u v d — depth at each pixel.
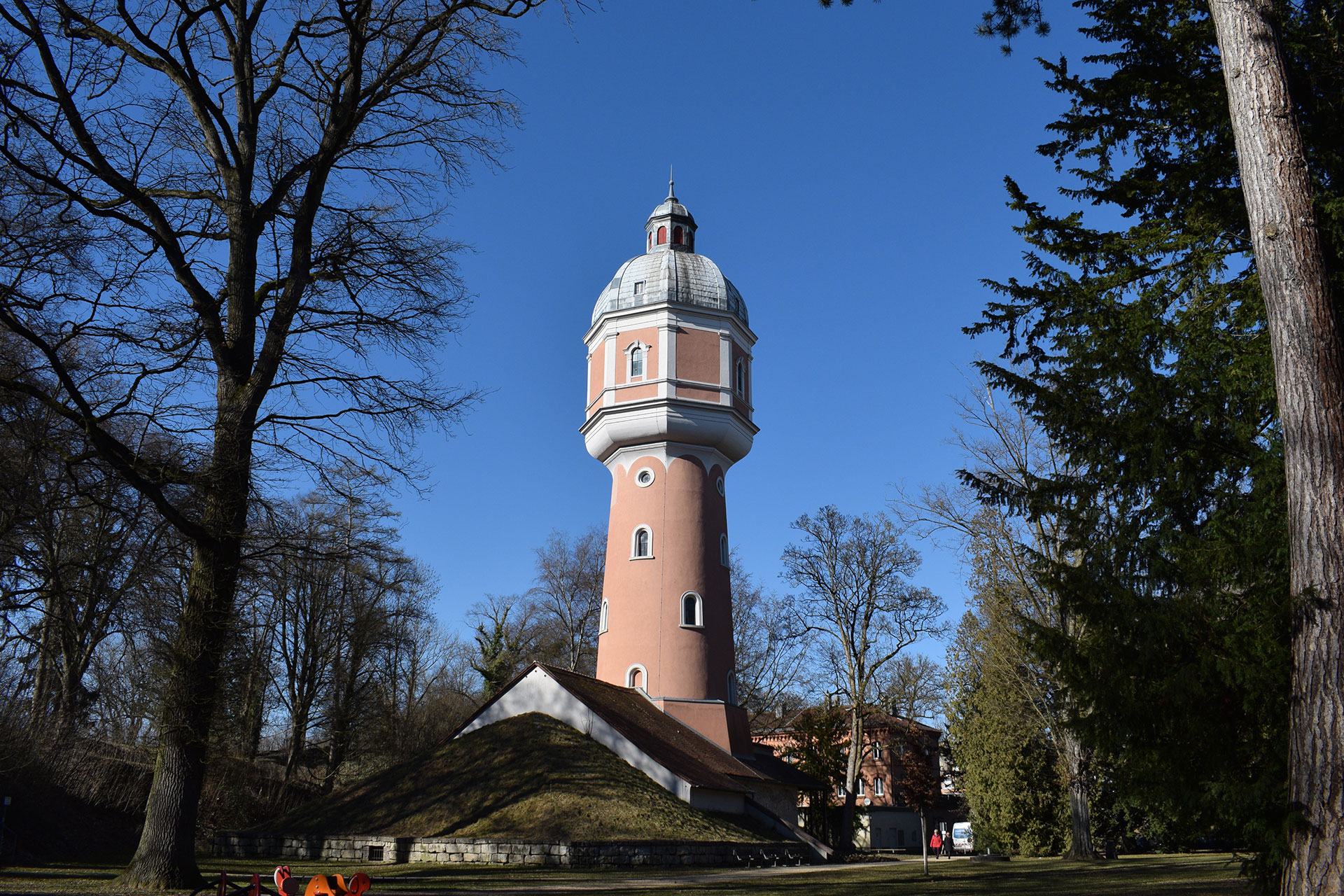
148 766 36.53
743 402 43.78
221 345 17.59
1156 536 11.91
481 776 30.55
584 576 63.09
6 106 14.91
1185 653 10.81
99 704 31.77
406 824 28.94
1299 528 9.02
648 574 40.19
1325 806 8.33
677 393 41.00
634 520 41.22
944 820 75.06
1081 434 12.71
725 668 40.34
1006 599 29.92
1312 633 8.70
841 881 22.05
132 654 23.86
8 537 18.78
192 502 17.94
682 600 39.88
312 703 43.94
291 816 31.86
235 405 17.41
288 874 10.62
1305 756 8.55
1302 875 8.35
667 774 31.08
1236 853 11.27
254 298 18.36
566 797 28.59
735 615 61.28
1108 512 12.44
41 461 18.09
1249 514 11.46
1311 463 9.04
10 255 15.44
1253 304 12.73
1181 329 13.07
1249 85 10.07
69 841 28.69
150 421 16.64
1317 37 12.82
